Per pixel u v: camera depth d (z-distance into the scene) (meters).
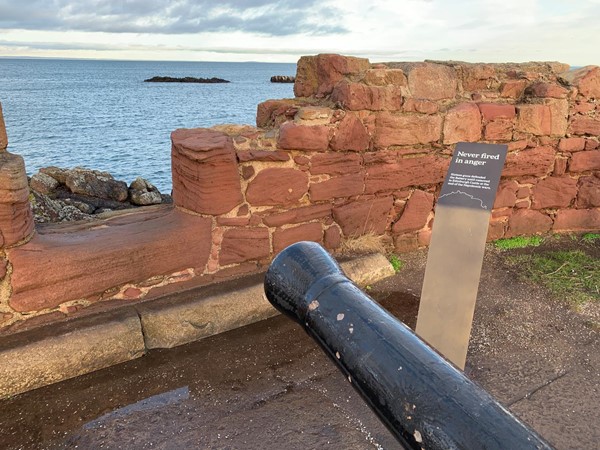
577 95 5.46
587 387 3.02
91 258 3.29
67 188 10.24
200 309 3.53
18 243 3.05
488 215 2.69
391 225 5.03
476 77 5.23
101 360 3.08
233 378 3.07
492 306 4.06
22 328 3.11
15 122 43.22
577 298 4.17
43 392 2.87
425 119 4.73
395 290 4.34
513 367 3.22
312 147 4.16
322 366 3.21
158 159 25.67
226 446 2.50
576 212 5.93
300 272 1.36
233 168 3.80
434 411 0.93
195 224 3.78
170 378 3.05
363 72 4.67
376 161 4.65
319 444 2.53
